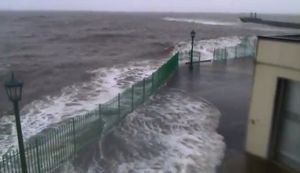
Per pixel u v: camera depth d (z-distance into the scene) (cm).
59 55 5028
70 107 1942
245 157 964
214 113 1411
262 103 905
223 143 1086
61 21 16288
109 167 988
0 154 1284
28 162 971
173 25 13800
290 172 858
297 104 844
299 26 11238
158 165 980
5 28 11219
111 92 2281
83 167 996
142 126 1291
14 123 1730
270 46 851
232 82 1986
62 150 1045
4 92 2597
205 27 12344
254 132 943
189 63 2584
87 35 8612
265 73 880
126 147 1109
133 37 8219
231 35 8350
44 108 1972
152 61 4019
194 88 1848
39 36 8406
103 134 1198
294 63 802
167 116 1397
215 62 2688
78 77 3091
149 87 1655
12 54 5166
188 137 1170
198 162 970
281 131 892
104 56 4800
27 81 3011
